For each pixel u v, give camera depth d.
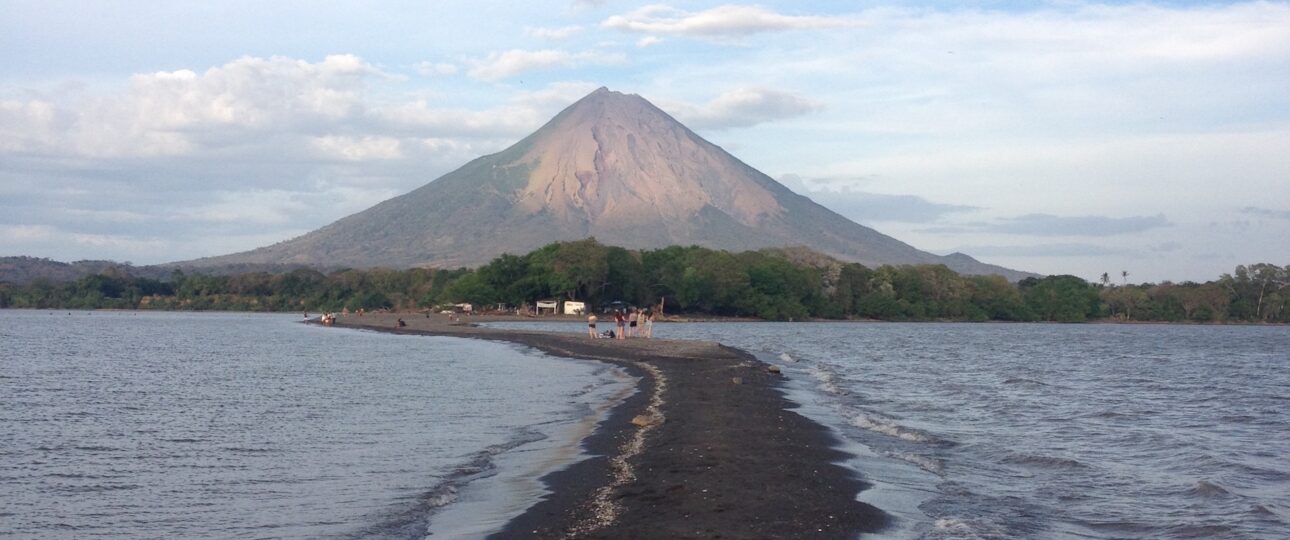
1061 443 26.09
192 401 35.31
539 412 31.19
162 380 44.72
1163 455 24.30
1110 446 25.78
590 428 26.75
